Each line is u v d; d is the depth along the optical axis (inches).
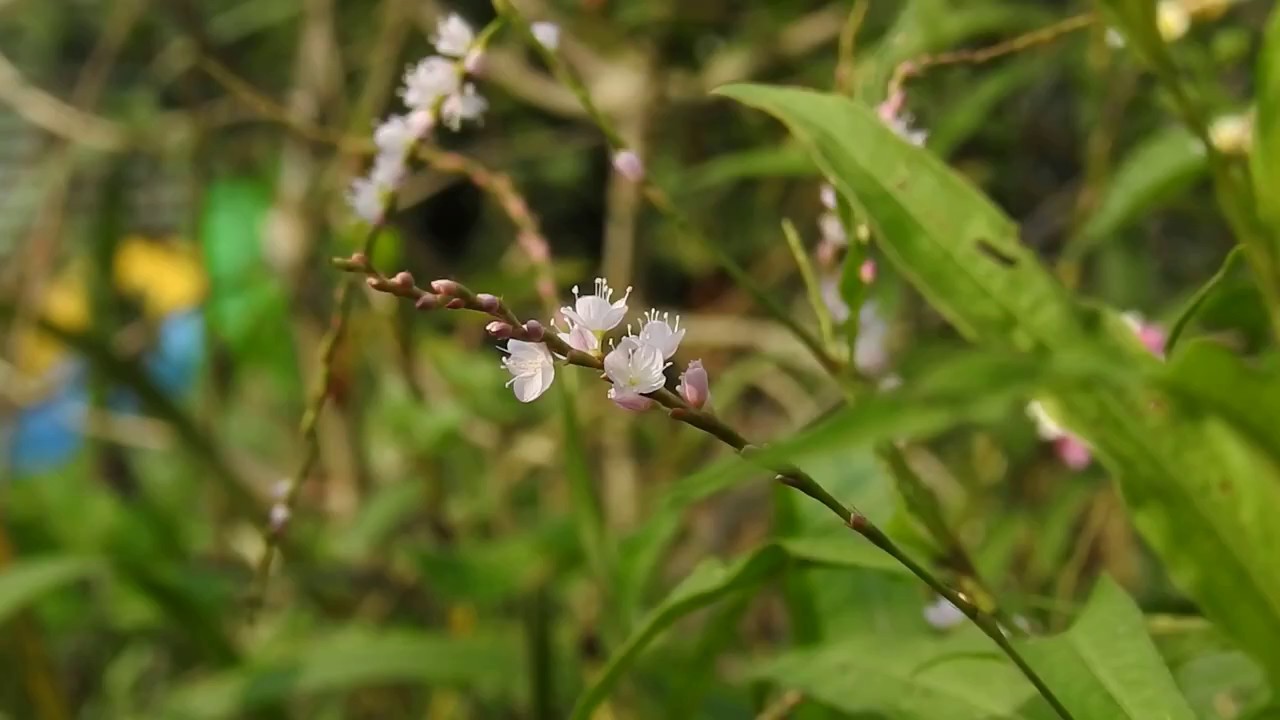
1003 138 22.0
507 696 14.9
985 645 8.9
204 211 20.6
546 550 13.1
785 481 7.6
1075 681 8.0
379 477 19.8
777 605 19.7
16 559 17.9
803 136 8.6
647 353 7.5
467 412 16.0
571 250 31.0
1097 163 15.0
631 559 10.9
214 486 19.7
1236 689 9.4
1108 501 14.8
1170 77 7.8
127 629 17.5
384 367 18.1
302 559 17.7
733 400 22.1
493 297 7.6
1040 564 15.5
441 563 13.1
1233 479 8.1
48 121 21.5
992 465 17.3
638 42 22.5
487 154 24.1
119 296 24.4
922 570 7.8
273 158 23.5
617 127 21.8
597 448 20.6
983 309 8.2
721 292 26.5
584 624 13.7
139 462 24.9
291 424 22.2
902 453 9.2
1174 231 21.7
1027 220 22.6
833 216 9.9
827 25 21.5
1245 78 17.8
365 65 24.9
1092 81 16.2
